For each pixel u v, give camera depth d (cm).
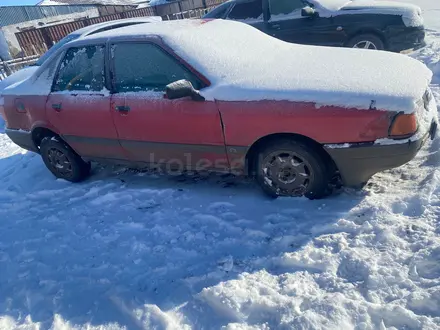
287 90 294
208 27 392
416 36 661
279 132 302
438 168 329
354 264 249
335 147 290
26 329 253
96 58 383
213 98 315
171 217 346
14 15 2539
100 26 793
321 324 210
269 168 327
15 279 307
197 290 258
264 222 314
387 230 270
